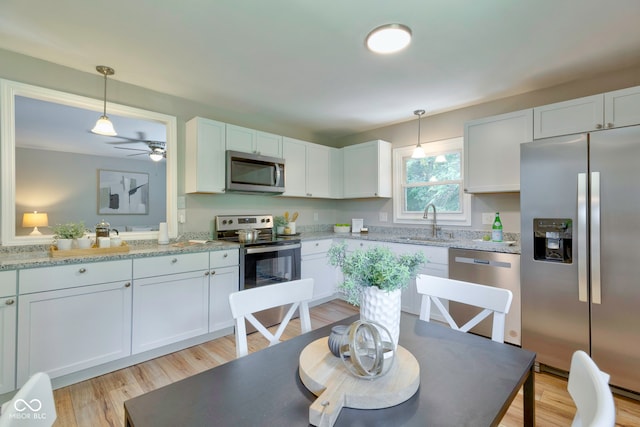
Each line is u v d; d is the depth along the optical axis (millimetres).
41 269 1851
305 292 1460
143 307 2260
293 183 3709
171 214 2959
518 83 2668
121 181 5812
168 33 1937
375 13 1734
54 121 3670
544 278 2121
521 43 2035
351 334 846
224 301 2721
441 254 2850
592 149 1912
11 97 2174
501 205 3059
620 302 1840
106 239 2311
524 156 2189
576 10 1694
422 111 3424
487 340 1139
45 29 1895
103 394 1910
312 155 3941
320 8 1694
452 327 1448
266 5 1671
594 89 2531
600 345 1907
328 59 2264
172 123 2953
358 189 4031
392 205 3979
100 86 2543
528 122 2592
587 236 1926
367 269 967
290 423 687
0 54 2139
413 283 3084
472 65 2350
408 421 702
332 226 4625
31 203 4977
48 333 1879
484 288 1357
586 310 1953
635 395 1829
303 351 995
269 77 2566
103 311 2080
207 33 1935
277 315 3068
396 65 2352
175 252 2422
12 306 1764
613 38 1972
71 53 2186
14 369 1771
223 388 824
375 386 789
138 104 2748
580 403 702
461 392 813
